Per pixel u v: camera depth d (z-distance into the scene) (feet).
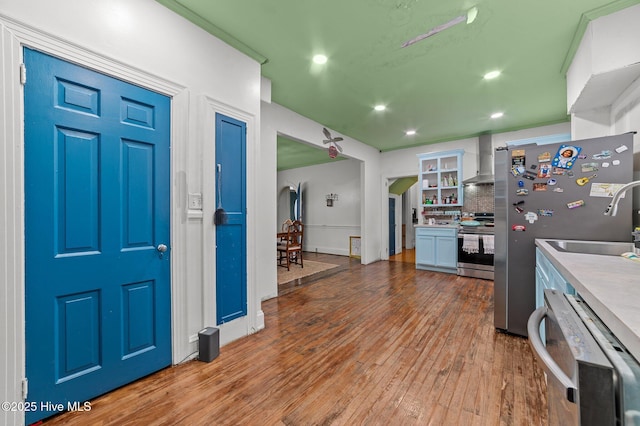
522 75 9.16
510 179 7.56
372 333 7.84
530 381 5.53
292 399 5.04
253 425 4.41
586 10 6.15
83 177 4.87
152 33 5.76
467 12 6.35
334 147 15.30
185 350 6.32
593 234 6.53
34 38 4.30
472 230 14.85
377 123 14.25
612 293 2.57
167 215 6.07
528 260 7.34
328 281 13.94
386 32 7.02
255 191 8.07
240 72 7.61
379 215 20.31
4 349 4.04
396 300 10.82
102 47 5.04
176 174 6.18
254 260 8.01
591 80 6.49
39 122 4.37
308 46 7.63
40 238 4.40
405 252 24.17
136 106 5.55
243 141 7.72
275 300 10.92
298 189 24.90
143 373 5.65
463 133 16.01
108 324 5.18
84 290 4.89
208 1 5.98
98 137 5.05
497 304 7.85
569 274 3.52
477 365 6.13
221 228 7.13
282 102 11.60
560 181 6.89
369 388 5.35
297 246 17.54
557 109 12.21
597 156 6.48
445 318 8.93
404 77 9.35
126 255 5.42
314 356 6.58
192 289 6.49
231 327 7.34
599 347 2.01
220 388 5.36
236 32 7.04
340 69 8.85
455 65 8.59
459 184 16.16
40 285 4.40
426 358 6.46
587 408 1.82
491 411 4.69
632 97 6.71
